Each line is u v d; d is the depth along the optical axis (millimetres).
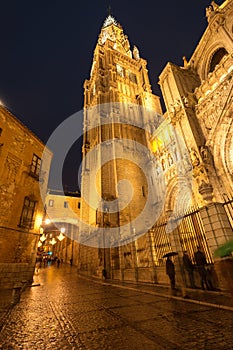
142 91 40719
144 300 7918
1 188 14766
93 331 4559
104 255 21750
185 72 25938
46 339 4172
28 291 11633
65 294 10273
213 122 19188
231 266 5293
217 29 21531
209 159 17719
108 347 3629
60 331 4648
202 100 20766
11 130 16469
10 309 7051
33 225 17203
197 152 18375
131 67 47312
